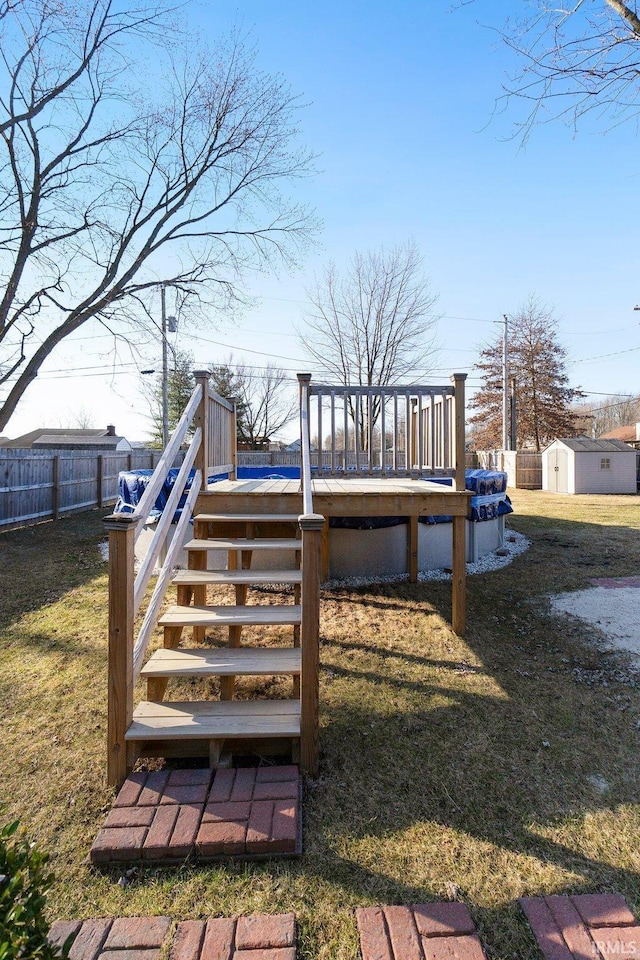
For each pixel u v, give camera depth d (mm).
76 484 10742
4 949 856
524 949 1316
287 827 1686
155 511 5781
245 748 2121
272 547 2932
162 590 2568
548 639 3650
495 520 6641
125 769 1992
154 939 1343
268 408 29406
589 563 5922
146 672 2223
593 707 2689
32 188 7488
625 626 3900
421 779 2064
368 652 3412
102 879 1555
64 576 5398
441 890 1521
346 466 3885
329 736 2393
